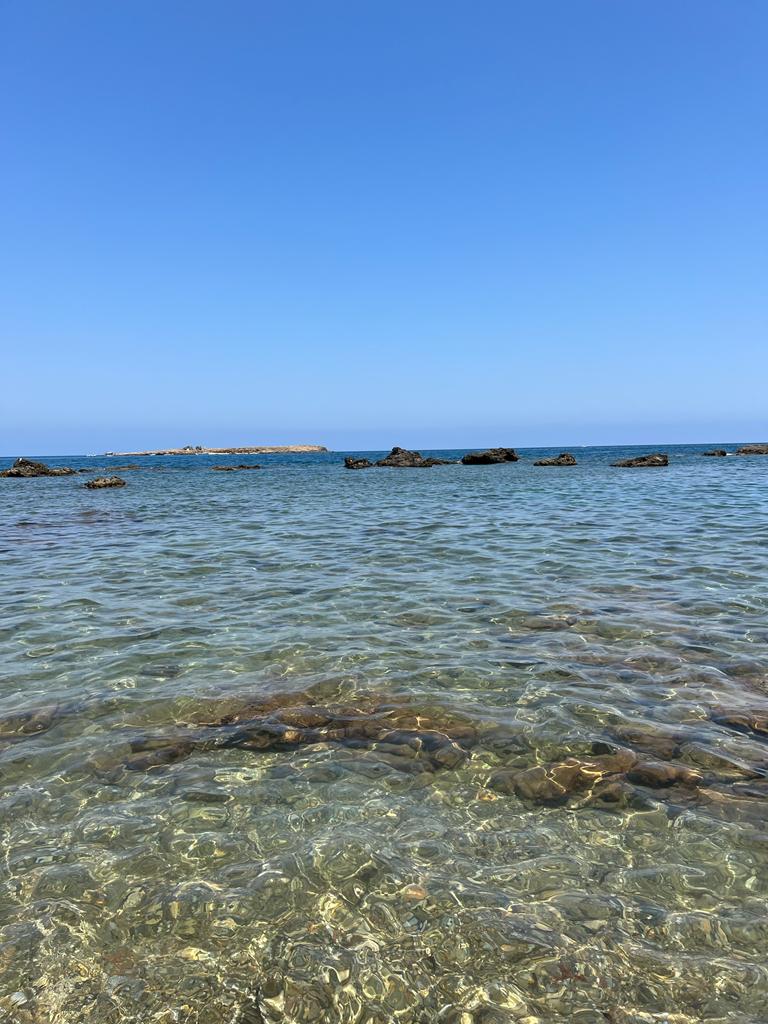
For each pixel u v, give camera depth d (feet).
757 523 60.34
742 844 13.75
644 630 27.84
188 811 15.20
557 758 17.44
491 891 12.42
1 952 11.04
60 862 13.39
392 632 28.32
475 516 72.02
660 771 16.67
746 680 22.33
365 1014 9.93
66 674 23.89
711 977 10.45
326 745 18.40
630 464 186.80
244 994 10.27
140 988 10.38
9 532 65.77
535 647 26.05
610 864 13.19
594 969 10.62
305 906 12.09
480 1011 9.94
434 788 16.14
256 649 26.32
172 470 249.75
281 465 283.59
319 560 45.88
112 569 43.78
